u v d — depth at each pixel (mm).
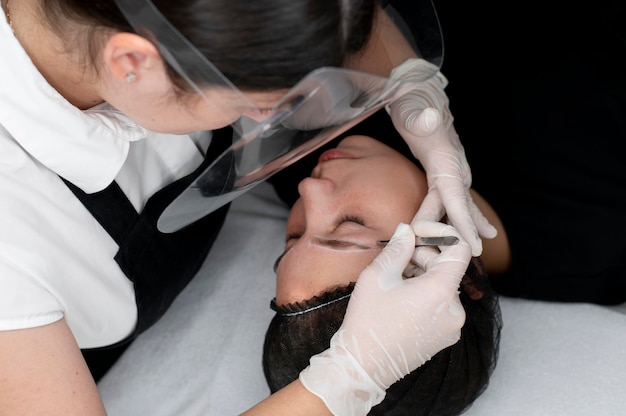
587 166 1444
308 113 887
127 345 1574
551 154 1467
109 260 1200
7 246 992
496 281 1511
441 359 1205
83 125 998
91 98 1011
